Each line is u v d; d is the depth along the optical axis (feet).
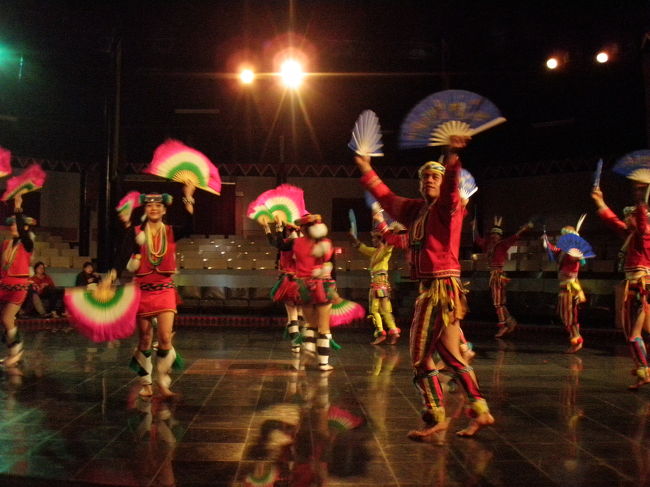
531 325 36.11
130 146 56.59
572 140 53.31
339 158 58.08
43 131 55.36
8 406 14.76
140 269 15.67
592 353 26.25
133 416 13.75
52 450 11.01
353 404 15.24
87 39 54.03
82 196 54.90
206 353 25.20
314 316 21.06
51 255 47.65
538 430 12.79
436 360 19.63
